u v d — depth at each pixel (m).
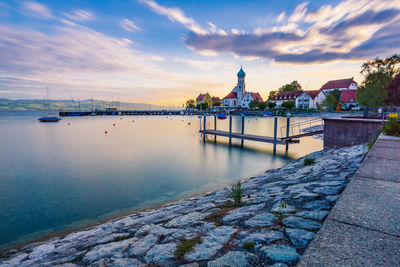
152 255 3.85
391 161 5.03
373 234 2.21
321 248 2.06
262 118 96.75
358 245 2.06
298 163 15.19
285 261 2.70
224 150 27.59
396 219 2.49
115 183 15.47
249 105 126.44
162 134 45.59
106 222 9.63
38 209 11.35
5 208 11.50
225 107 143.62
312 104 96.81
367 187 3.51
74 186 14.95
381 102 21.75
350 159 9.60
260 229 3.81
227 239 3.68
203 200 9.75
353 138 15.55
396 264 1.78
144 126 67.56
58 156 24.70
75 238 7.34
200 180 15.95
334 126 16.64
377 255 1.90
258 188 9.20
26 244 8.10
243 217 4.64
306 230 3.44
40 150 28.33
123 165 20.55
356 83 95.75
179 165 20.52
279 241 3.24
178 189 14.11
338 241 2.15
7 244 8.16
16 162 22.03
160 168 19.47
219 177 16.66
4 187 14.81
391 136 9.24
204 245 3.63
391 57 21.62
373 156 5.55
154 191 13.79
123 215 10.41
